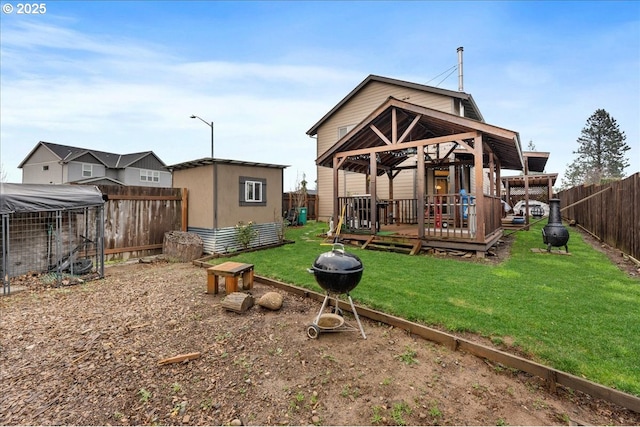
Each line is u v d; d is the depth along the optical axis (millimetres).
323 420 2053
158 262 7109
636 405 2070
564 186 40281
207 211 7992
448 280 4895
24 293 4793
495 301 3902
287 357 2805
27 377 2582
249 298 3979
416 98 12711
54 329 3469
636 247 6078
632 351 2684
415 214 12352
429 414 2072
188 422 2074
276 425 2029
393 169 11664
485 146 7555
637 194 6062
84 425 2057
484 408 2127
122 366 2723
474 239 6758
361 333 3211
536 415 2070
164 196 8125
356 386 2373
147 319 3717
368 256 7020
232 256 7383
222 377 2545
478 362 2676
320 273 3119
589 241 8992
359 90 14281
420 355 2799
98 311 4000
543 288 4430
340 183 15234
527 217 12047
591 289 4379
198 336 3248
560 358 2602
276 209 9508
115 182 25938
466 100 12078
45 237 6090
